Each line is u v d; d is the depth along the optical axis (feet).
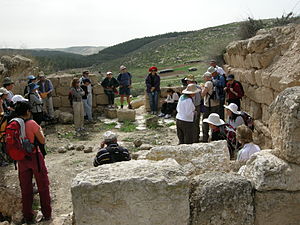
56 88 46.14
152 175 9.50
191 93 24.79
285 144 9.71
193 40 214.48
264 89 25.26
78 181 9.38
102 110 48.16
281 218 9.97
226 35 204.13
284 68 22.48
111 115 45.21
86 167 26.37
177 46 209.56
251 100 29.32
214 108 29.32
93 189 9.19
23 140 15.81
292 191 9.83
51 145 33.71
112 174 9.66
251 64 28.43
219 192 9.75
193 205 9.81
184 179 9.45
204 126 29.45
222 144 13.34
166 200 9.37
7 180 22.94
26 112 16.46
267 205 9.87
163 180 9.30
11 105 23.75
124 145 32.40
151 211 9.40
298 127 9.42
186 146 13.44
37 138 16.37
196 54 179.63
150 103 46.50
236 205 9.75
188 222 9.61
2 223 16.26
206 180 10.12
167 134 36.24
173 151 13.25
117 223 9.43
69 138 36.27
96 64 213.66
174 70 138.82
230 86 29.35
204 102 29.58
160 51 207.41
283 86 20.76
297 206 9.91
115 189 9.23
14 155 15.84
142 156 16.08
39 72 48.73
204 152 13.12
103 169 10.16
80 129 38.96
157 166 10.09
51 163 27.71
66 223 14.26
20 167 16.31
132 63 193.67
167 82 98.94
